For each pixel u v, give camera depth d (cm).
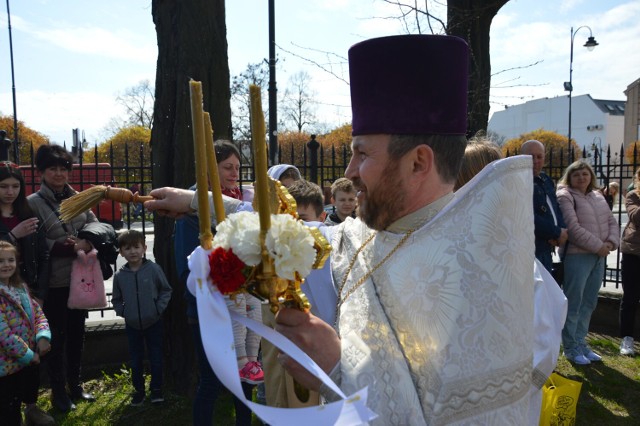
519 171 121
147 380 457
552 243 460
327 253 110
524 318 116
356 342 114
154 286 409
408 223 123
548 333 161
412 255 118
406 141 120
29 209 377
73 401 418
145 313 402
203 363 309
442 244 115
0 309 320
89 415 397
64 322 400
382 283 121
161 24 413
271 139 814
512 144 2767
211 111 417
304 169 575
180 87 407
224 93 423
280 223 99
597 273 492
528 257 120
